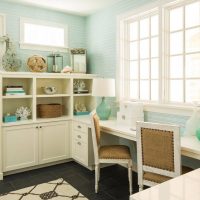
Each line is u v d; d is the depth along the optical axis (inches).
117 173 138.1
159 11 122.2
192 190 48.7
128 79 150.3
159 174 86.1
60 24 167.0
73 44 174.1
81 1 145.6
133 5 136.6
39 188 116.3
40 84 159.2
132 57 148.3
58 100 167.3
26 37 157.1
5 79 145.2
